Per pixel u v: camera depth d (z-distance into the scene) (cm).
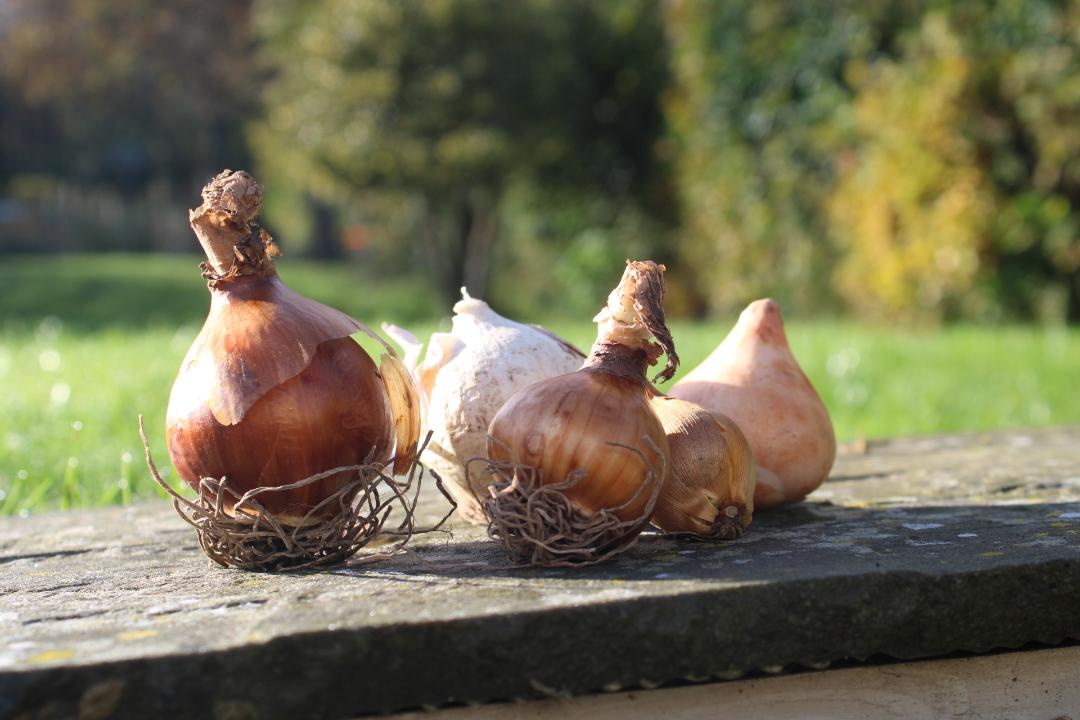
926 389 599
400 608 154
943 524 211
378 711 147
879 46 1105
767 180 1234
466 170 1475
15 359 630
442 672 148
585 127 1593
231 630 148
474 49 1472
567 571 176
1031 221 968
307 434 176
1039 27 938
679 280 1501
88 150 3128
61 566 209
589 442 173
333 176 1530
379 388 186
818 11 1152
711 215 1328
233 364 176
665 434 186
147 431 405
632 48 1581
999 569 168
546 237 1703
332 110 1489
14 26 2708
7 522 265
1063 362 686
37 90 2736
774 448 225
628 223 1591
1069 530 200
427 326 865
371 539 191
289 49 1661
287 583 177
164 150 3042
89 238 2866
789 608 159
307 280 2172
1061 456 318
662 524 198
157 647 141
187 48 2636
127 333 873
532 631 150
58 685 135
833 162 1151
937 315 1039
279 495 179
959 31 991
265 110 2492
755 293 1284
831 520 221
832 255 1185
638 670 154
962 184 986
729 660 157
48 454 366
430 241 1722
